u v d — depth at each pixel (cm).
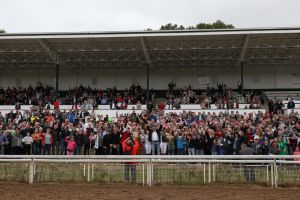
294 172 1258
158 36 2627
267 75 3312
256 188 1210
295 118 2267
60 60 3147
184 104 2895
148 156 1284
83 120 2359
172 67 3341
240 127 1841
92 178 1323
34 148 1841
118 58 3134
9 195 1080
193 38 2698
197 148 1725
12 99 3064
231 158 1294
